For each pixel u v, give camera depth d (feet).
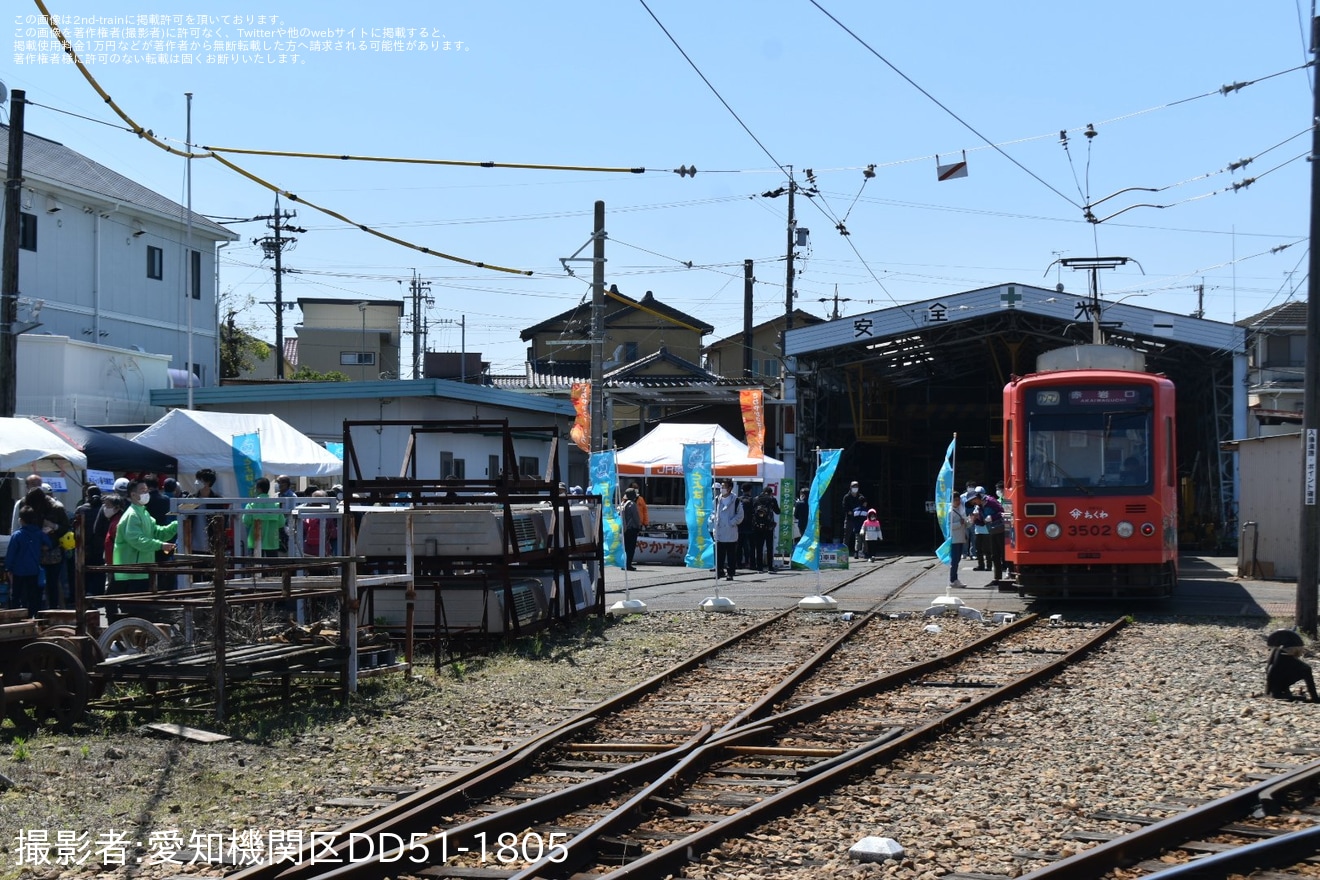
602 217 75.97
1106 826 22.35
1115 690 36.81
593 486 62.69
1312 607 48.73
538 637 47.80
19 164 62.69
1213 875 19.39
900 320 114.42
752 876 19.61
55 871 20.26
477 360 196.65
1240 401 110.42
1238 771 26.43
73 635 33.19
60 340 91.71
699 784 25.54
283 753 28.68
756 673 40.42
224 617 32.40
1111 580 56.85
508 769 26.12
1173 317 110.11
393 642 40.09
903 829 22.09
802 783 24.02
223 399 99.96
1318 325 48.49
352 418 99.66
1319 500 48.73
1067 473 57.16
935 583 77.05
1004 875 19.61
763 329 199.93
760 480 99.19
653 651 45.75
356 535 47.91
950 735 30.17
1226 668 40.96
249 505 45.78
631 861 20.56
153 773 26.53
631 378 148.46
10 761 27.12
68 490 70.90
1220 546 110.42
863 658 43.96
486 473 109.91
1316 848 20.54
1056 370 63.05
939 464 155.22
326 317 201.67
